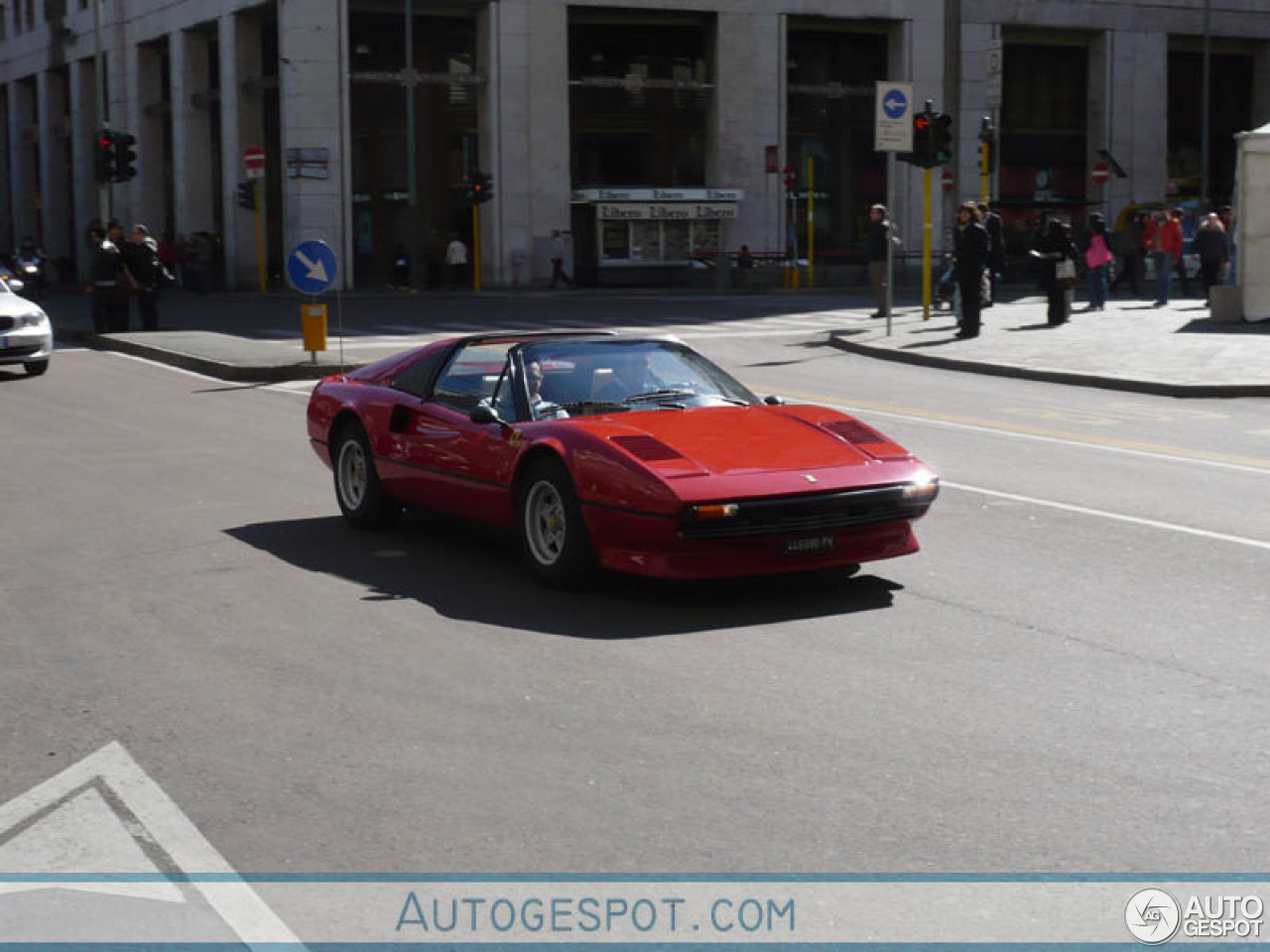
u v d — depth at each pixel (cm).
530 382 854
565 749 544
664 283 5156
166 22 5556
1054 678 623
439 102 5103
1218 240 3089
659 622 728
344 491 997
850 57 5522
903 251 5275
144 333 2620
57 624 748
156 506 1084
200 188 5525
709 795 496
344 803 496
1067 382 1855
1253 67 6119
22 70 6962
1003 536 926
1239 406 1623
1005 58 5644
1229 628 702
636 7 5038
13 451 1374
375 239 5100
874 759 528
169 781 521
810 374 1998
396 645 693
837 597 776
